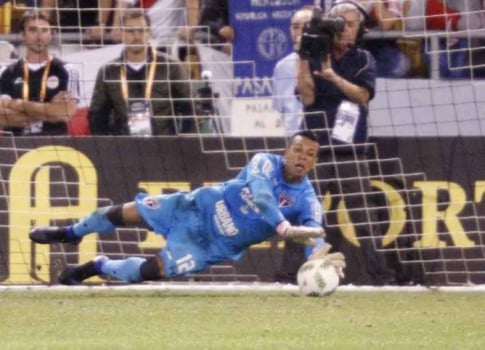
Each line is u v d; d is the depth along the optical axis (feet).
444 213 101.60
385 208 101.60
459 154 101.50
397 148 101.86
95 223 90.99
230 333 74.90
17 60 106.01
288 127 103.55
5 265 100.89
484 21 111.75
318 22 98.99
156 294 95.55
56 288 97.60
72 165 101.71
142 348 67.82
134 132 105.19
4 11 112.98
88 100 107.34
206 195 88.53
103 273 91.66
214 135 102.01
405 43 111.55
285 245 100.99
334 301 91.71
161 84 105.50
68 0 113.91
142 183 102.01
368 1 109.70
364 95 100.22
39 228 92.79
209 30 111.86
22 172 101.35
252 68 110.63
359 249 101.35
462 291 96.99
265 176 86.02
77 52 110.63
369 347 68.64
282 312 85.61
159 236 101.65
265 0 110.32
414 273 101.65
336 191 101.35
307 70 100.42
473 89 105.29
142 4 111.86
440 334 74.54
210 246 88.84
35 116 105.29
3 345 69.05
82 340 71.56
